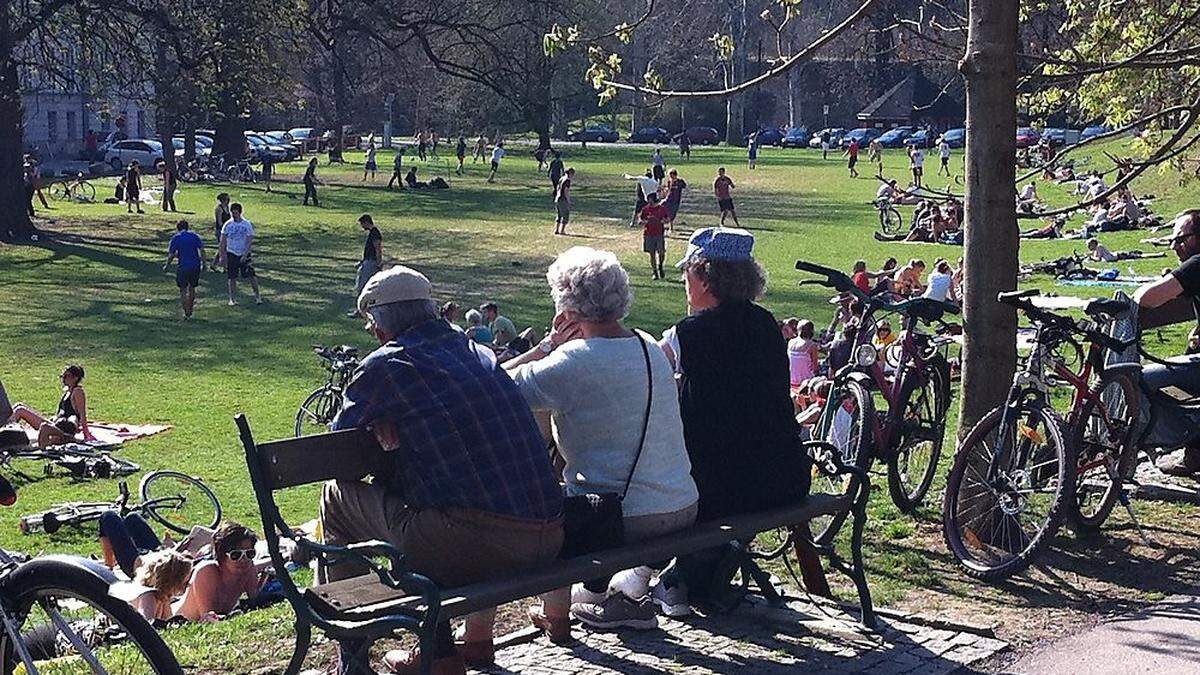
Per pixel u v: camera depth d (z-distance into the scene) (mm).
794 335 17984
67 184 55750
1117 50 11820
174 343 24500
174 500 12922
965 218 7430
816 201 56406
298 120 103438
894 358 9203
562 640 5875
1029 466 6977
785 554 6762
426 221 47562
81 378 17297
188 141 71375
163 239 41312
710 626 6109
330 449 4832
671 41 42875
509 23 37750
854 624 6074
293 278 33219
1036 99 12875
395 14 38656
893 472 8273
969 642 5891
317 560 5184
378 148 93125
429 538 4824
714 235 6020
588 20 37219
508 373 5445
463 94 80000
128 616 4305
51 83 38562
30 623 5207
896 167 77688
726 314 5961
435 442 4820
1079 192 36250
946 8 10070
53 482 15461
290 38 39594
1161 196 45656
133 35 36625
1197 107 10758
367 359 4926
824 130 104125
